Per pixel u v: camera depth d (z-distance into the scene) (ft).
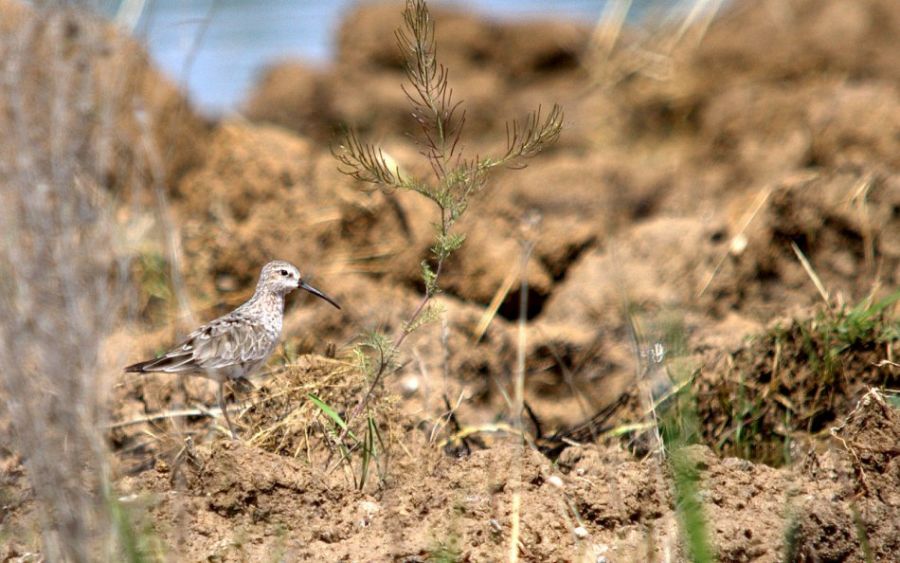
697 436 37.70
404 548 30.66
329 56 101.45
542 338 46.88
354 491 33.53
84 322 30.76
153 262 49.65
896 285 48.85
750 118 76.59
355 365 37.73
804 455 37.14
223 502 32.50
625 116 87.35
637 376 41.09
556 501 32.73
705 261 51.16
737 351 41.11
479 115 90.12
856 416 34.06
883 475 33.19
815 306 42.75
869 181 50.80
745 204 54.24
